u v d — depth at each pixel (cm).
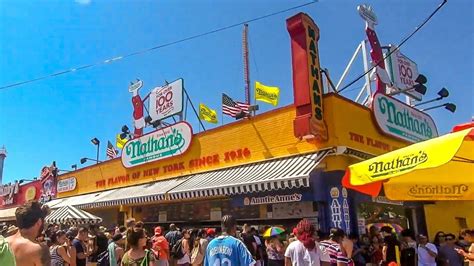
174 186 1527
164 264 915
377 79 1591
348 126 1241
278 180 1125
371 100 1420
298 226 669
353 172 622
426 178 710
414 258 1027
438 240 1166
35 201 417
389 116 1427
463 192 721
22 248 383
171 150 1714
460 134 470
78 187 2348
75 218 1623
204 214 1595
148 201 1603
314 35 1261
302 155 1244
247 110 1513
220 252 524
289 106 1326
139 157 1881
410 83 1767
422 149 511
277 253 1046
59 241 862
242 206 1441
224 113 1609
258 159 1380
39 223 410
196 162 1606
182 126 1686
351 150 1169
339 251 749
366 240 1193
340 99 1240
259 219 1390
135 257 585
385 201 1365
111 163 2103
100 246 1129
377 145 1348
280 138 1332
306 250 649
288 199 1245
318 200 1177
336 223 1143
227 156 1491
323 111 1220
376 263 1122
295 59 1236
